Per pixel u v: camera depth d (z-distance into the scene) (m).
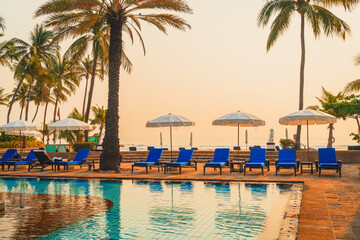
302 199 7.38
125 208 7.54
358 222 5.27
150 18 17.14
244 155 19.86
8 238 5.30
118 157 16.11
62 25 17.31
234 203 7.91
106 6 16.34
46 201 8.50
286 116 14.62
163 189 10.38
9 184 12.08
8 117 36.88
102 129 40.06
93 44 21.91
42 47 39.59
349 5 21.22
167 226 5.92
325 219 5.48
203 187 10.70
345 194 8.03
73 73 40.34
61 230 5.74
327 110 20.23
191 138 27.83
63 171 16.05
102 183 12.11
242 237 5.20
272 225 5.88
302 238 4.41
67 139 35.97
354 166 15.88
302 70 22.44
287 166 12.81
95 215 6.86
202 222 6.16
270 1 23.30
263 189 9.99
